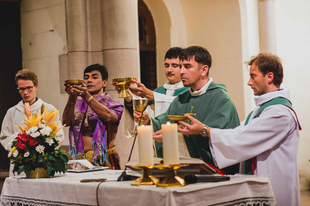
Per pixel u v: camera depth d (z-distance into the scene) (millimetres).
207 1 6477
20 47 5695
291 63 6598
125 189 1811
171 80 3650
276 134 2225
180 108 2742
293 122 2279
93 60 4902
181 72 2646
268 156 2289
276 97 2346
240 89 6270
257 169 2311
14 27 5660
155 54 6805
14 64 5645
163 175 1941
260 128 2217
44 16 5367
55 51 5242
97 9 4875
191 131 2318
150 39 6758
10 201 2340
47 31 5332
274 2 6488
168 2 6531
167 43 6656
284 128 2225
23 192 2279
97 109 3053
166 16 6609
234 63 6324
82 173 2549
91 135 3236
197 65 2611
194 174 1917
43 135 2354
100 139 3143
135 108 2482
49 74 5332
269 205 1927
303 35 6660
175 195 1661
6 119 3557
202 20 6598
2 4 5582
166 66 3670
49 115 2473
